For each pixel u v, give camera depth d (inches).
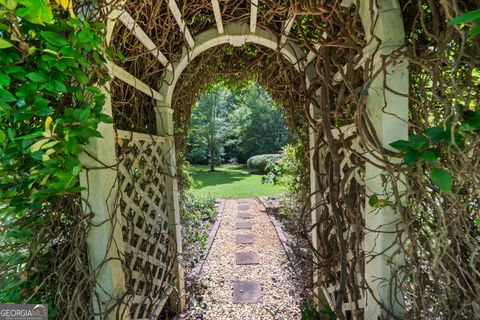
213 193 266.8
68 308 38.7
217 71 104.3
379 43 34.9
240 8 68.1
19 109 27.9
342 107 56.7
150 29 59.3
